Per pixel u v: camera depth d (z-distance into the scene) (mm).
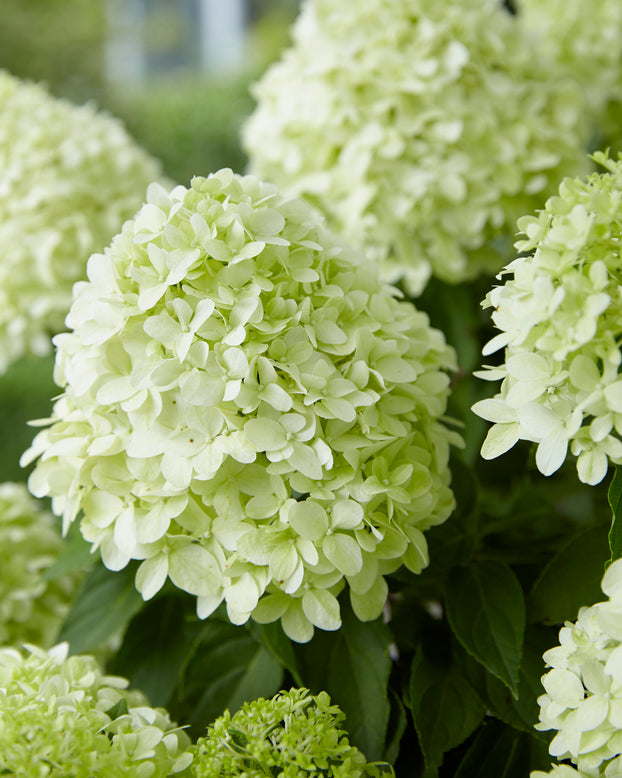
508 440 959
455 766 1042
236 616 982
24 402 2537
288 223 1013
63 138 1287
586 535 1036
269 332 979
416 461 1005
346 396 989
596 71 1493
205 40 6141
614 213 941
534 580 1070
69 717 951
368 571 986
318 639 1026
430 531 1049
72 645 1066
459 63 1180
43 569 1184
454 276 1200
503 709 1017
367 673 1015
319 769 952
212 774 944
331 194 1212
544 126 1216
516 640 1012
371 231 1196
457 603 1028
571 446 952
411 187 1181
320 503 981
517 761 1021
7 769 938
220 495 980
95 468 992
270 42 5039
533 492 1155
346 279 1017
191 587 984
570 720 945
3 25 4688
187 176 3639
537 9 1567
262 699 965
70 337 1015
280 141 1239
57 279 1264
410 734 1043
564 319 931
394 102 1188
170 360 974
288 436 974
